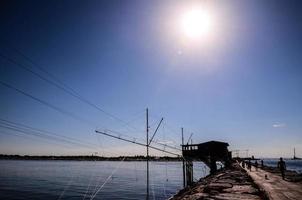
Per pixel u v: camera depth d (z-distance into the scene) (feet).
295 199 42.70
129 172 500.33
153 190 233.14
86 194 223.10
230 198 50.72
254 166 168.35
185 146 167.53
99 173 476.13
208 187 67.36
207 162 164.66
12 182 322.14
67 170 577.84
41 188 265.13
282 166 77.25
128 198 196.54
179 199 60.90
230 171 131.23
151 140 115.34
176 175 412.57
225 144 164.35
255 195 54.24
